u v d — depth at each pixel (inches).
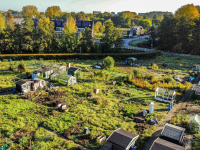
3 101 1208.8
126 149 733.3
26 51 2596.0
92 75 1755.7
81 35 2802.7
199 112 1136.2
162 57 2768.2
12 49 2475.4
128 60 2284.7
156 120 1018.1
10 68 1860.2
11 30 2469.2
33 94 1316.4
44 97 1286.9
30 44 2493.8
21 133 888.3
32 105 1171.3
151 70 2055.9
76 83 1584.6
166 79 1657.2
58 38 2704.2
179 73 1943.9
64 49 2682.1
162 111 1154.7
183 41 3095.5
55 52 2674.7
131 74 1685.5
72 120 1010.7
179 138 819.4
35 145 810.8
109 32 2854.3
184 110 1168.2
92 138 869.2
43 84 1467.8
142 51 2878.9
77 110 1121.4
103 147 820.0
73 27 2987.2
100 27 5413.4
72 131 911.7
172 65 2284.7
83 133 904.3
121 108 1173.1
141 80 1669.5
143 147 824.3
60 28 3875.5
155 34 3671.3
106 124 983.0
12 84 1503.4
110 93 1409.9
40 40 2549.2
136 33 4982.8
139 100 1298.0
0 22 2447.1
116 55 2522.1
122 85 1561.3
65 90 1423.5
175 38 3294.8
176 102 1288.1
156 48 3430.1
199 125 919.7
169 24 3334.2
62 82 1555.1
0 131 892.0
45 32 2522.1
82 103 1218.0
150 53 2674.7
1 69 1866.4
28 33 2496.3
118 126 975.6
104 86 1535.4
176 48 3218.5
